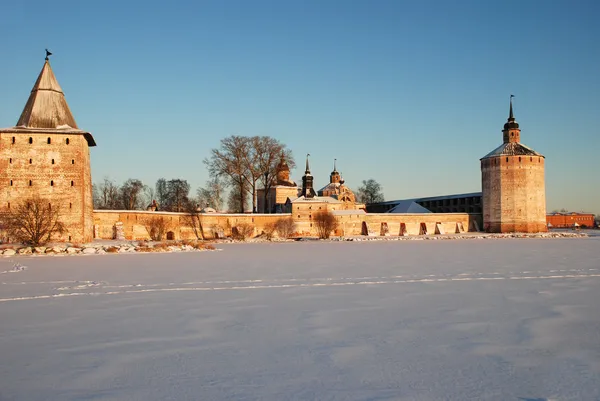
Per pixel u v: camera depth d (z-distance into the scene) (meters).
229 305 17.78
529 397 9.08
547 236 88.50
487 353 11.75
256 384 9.74
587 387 9.55
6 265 34.56
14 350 12.09
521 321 15.01
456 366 10.80
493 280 24.41
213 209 105.94
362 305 17.70
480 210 108.06
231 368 10.70
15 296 20.03
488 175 99.44
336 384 9.74
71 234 56.84
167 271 29.59
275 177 92.12
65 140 57.19
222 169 83.06
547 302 18.14
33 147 56.41
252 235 83.44
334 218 92.12
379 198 149.12
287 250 51.91
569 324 14.60
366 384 9.73
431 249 51.72
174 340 12.96
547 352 11.82
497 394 9.21
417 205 113.75
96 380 9.99
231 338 13.16
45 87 59.12
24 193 56.03
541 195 98.12
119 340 12.97
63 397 9.12
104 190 111.44
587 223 189.75
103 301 18.72
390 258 39.00
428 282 23.80
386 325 14.58
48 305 17.91
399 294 20.16
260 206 116.81
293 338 13.15
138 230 72.56
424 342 12.72
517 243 64.06
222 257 41.59
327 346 12.38
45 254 46.72
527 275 26.44
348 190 111.06
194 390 9.43
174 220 78.06
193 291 21.22
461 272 28.08
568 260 35.78
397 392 9.31
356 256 41.59
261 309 17.02
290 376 10.20
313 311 16.66
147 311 16.70
